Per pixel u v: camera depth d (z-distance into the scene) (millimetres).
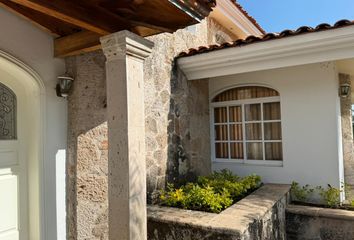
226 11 7406
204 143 6336
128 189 2490
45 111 3264
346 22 4109
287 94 5715
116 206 2562
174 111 5422
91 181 3428
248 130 6324
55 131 3369
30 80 3189
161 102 5090
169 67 5363
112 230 2576
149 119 4793
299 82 5594
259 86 6137
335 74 5309
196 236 3430
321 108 5363
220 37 8102
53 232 3297
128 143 2504
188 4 2371
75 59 3416
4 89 3188
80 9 2277
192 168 5852
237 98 6441
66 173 3465
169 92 5312
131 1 2297
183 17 2521
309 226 4742
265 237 3879
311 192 5383
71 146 3447
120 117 2549
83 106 3422
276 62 4898
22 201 3254
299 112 5586
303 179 5527
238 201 4449
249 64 5105
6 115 3195
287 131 5703
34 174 3256
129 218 2479
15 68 3033
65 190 3449
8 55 2910
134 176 2543
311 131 5457
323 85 5352
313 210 4773
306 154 5500
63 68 3471
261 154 6152
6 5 2758
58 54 3287
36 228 3215
